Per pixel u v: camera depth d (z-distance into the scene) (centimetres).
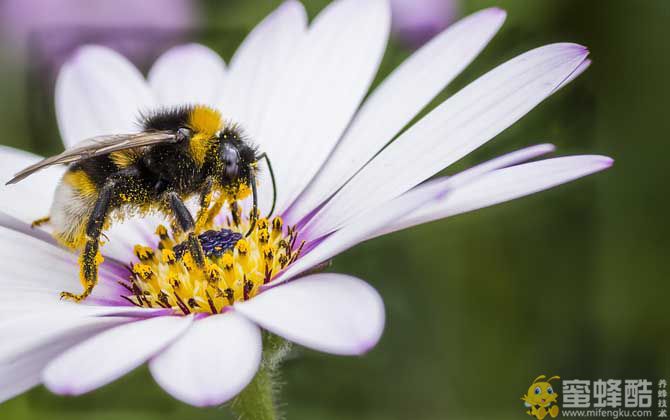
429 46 17
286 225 17
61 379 14
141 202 17
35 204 17
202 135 16
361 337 14
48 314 15
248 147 17
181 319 15
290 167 17
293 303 15
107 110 18
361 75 18
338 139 17
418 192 14
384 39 18
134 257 17
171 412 19
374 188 16
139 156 17
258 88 18
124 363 14
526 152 15
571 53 16
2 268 16
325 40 18
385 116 17
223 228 17
